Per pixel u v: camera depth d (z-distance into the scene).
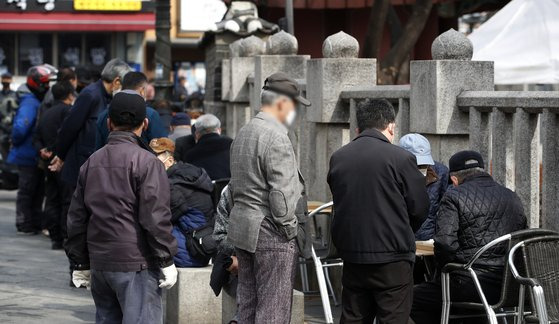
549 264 13.18
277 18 44.62
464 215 13.73
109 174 12.16
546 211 14.88
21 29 65.06
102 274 12.24
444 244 13.67
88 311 17.94
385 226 12.69
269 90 12.41
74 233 12.45
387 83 34.56
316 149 20.56
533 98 14.95
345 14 45.25
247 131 12.45
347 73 19.83
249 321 12.72
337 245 12.98
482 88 16.73
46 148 24.61
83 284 12.88
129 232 12.11
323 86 19.81
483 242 13.73
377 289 12.84
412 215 12.79
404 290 12.86
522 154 15.30
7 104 37.00
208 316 16.39
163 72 33.28
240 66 26.98
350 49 19.95
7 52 66.56
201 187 16.59
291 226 12.30
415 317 14.56
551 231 13.39
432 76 16.67
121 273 12.12
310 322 16.86
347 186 12.83
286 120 12.45
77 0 65.38
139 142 12.50
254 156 12.33
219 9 66.88
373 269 12.75
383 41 46.03
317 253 17.73
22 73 66.75
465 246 13.80
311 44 45.34
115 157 12.21
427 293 14.51
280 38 24.17
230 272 14.19
